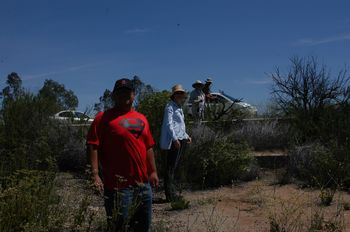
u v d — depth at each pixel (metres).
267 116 15.63
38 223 5.10
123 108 5.30
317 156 10.55
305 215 7.71
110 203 5.19
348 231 6.86
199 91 14.60
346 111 13.02
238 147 11.35
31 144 11.38
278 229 6.70
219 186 10.56
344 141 11.55
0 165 8.80
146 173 5.30
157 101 11.09
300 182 10.33
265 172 11.53
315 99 13.78
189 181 10.67
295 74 14.50
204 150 10.80
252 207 8.41
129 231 5.37
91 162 5.16
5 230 4.85
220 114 15.20
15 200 5.12
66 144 11.66
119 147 5.16
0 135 11.32
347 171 9.87
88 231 5.45
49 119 12.50
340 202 8.56
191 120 12.25
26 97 12.70
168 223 7.39
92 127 5.24
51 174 7.02
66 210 5.95
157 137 10.89
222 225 7.34
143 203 5.30
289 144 12.70
